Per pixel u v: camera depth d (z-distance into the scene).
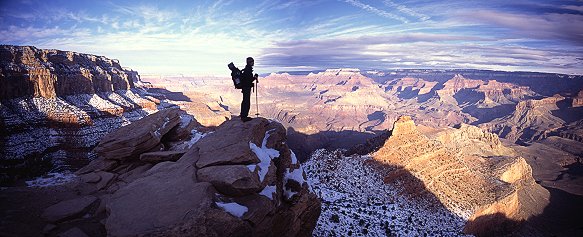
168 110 22.77
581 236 90.88
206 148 15.61
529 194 116.44
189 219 11.27
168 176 13.78
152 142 19.30
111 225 11.04
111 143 18.30
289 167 17.78
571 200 126.06
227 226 11.88
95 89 125.06
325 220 37.69
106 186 16.50
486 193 71.12
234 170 13.52
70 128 78.50
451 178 70.00
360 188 57.28
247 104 18.11
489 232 66.06
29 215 13.24
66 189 15.91
